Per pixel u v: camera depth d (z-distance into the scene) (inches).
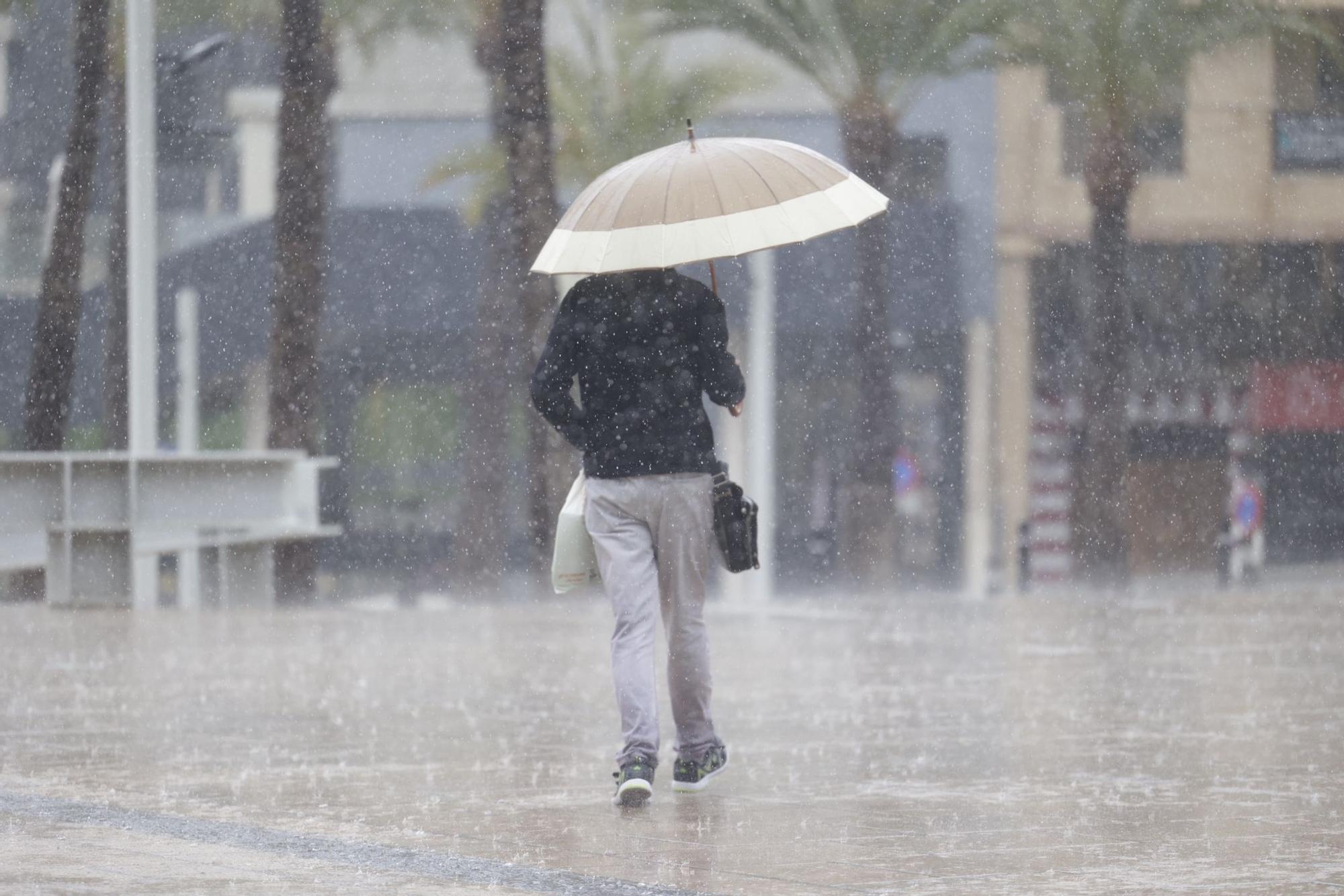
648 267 657.6
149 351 2485.2
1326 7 3848.4
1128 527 3890.3
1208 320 4357.8
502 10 3122.5
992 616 2071.9
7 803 666.8
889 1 3420.3
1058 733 892.6
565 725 931.3
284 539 2186.3
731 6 3417.8
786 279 4143.7
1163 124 4303.6
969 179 4175.7
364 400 4136.3
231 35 3668.8
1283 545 4421.8
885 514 3718.0
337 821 625.3
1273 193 4308.6
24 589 2317.9
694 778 689.0
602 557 671.8
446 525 4160.9
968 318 4190.5
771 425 3708.2
